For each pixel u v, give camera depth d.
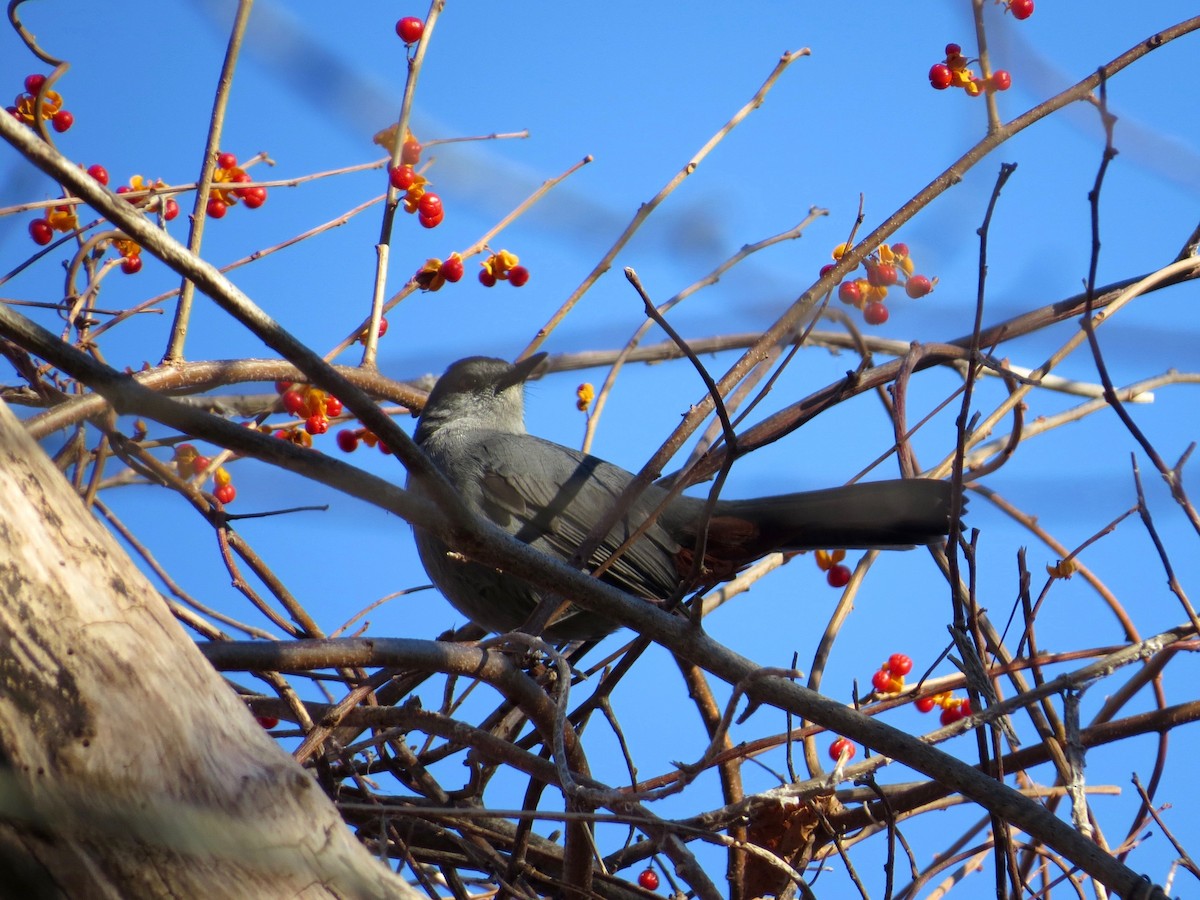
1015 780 9.81
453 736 7.30
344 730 8.52
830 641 9.26
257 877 4.45
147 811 4.41
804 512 9.71
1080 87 8.34
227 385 9.38
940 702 9.65
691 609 6.66
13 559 4.61
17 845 4.29
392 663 6.82
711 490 6.40
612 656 7.96
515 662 8.33
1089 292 5.93
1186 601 7.19
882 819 8.58
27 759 4.41
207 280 5.06
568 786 5.90
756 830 8.31
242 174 10.00
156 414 5.19
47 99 8.91
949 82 8.71
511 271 10.15
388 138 9.71
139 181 9.77
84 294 9.22
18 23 8.27
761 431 9.07
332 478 5.58
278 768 4.77
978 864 8.82
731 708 5.98
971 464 9.64
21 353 8.71
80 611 4.67
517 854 7.79
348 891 4.59
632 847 9.15
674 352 10.52
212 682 4.91
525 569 6.26
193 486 8.45
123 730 4.55
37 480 4.83
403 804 7.64
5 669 4.49
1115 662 7.17
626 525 11.15
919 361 9.57
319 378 5.33
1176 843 7.54
